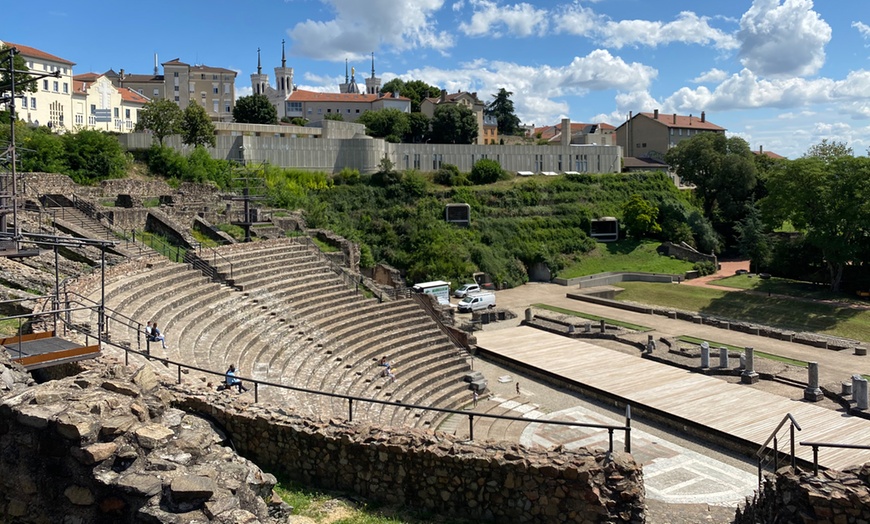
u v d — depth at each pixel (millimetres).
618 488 14750
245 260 43969
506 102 169750
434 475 16094
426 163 105062
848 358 47188
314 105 156375
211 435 12812
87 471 10266
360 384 33312
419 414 34375
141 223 47219
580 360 46250
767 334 54688
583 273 89312
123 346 21562
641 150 152375
